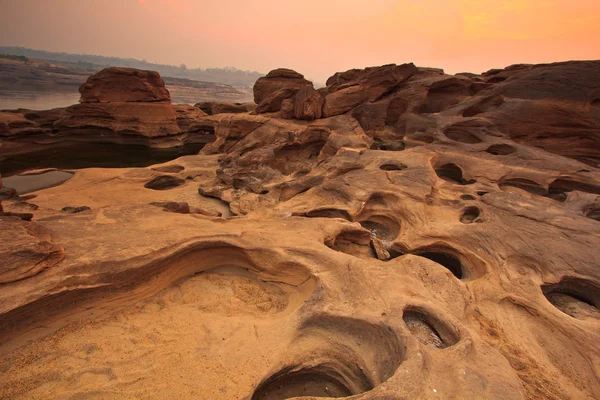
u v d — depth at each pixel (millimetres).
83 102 27156
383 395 3576
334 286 5781
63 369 4371
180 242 6324
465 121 16750
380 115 21469
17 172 18938
